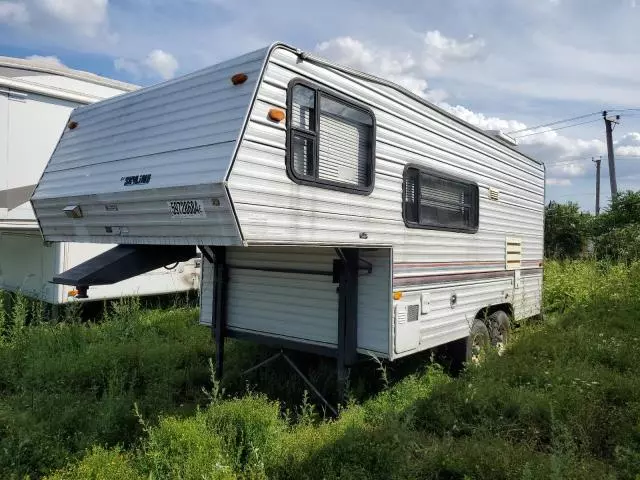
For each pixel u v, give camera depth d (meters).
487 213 6.74
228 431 3.86
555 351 6.18
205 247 5.47
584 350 6.20
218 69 3.83
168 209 3.76
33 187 7.83
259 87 3.54
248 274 5.49
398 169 4.92
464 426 4.33
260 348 6.23
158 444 3.63
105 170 4.42
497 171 7.04
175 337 7.23
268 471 3.56
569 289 10.70
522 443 3.97
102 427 4.05
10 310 8.09
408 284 4.98
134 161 4.18
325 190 4.05
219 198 3.37
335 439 3.82
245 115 3.46
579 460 3.73
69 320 7.49
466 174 6.18
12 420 4.04
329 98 4.14
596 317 8.20
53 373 5.23
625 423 4.23
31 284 8.12
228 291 5.66
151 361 5.70
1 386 5.27
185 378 5.45
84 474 3.28
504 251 7.27
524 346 6.47
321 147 4.06
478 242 6.50
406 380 5.30
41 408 4.35
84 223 4.59
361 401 4.95
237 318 5.59
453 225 5.91
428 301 5.34
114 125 4.59
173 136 3.94
